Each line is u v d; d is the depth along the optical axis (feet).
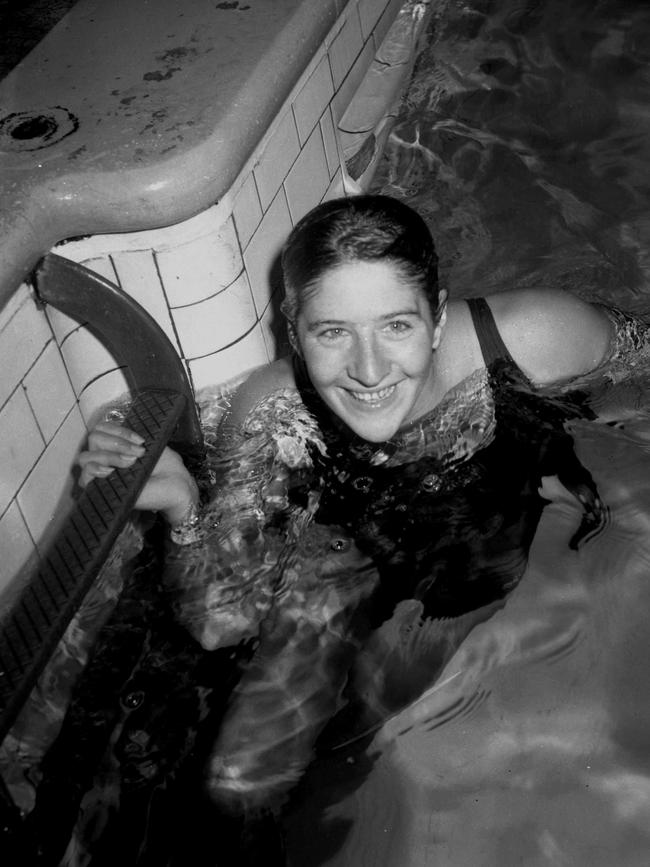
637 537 3.41
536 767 2.94
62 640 3.27
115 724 3.01
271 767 2.91
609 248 4.83
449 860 2.77
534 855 2.77
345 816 2.85
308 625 3.19
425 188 5.20
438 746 3.00
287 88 3.80
